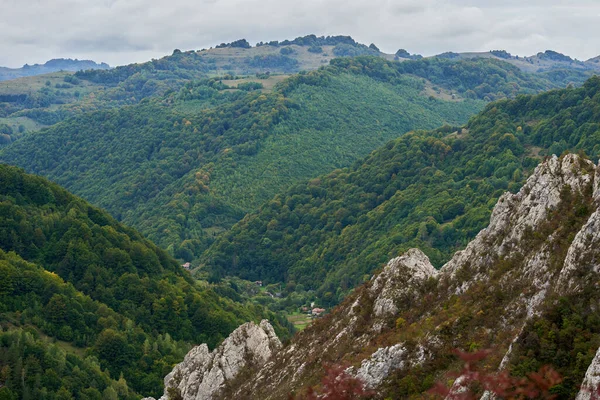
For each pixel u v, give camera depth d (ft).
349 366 159.43
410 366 146.41
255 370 230.68
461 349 140.77
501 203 173.58
